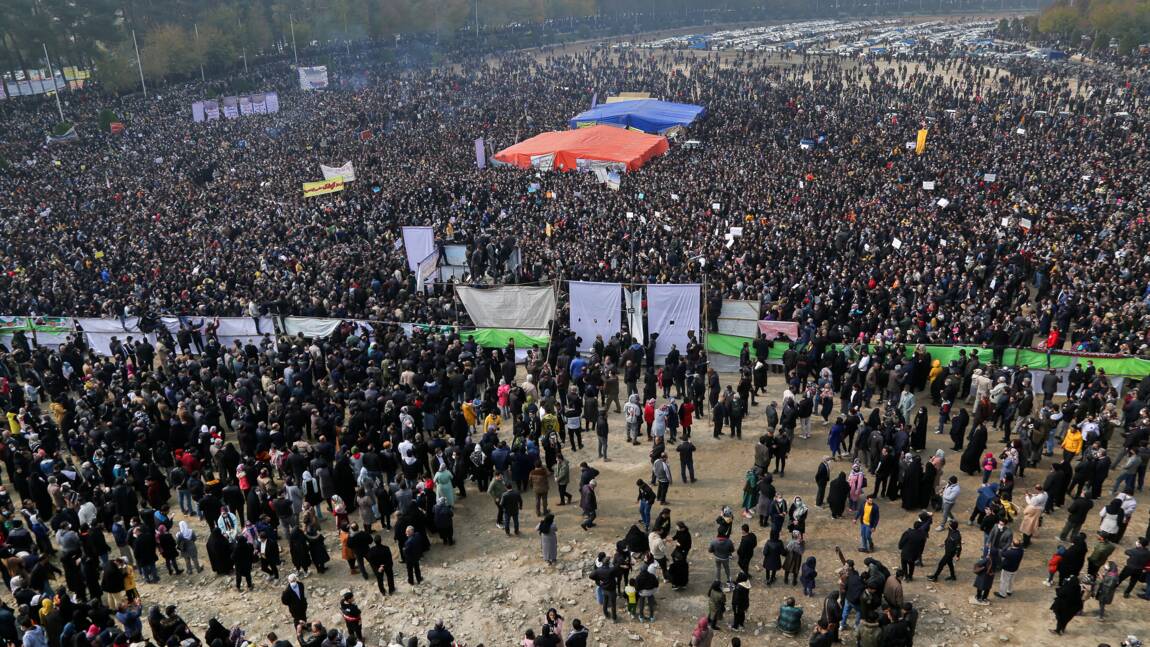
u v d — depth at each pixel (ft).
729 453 77.10
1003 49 398.21
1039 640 51.67
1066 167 161.89
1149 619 53.11
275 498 65.00
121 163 206.59
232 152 212.64
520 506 65.51
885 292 98.48
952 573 57.41
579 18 571.69
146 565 62.08
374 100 276.21
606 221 140.67
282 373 86.38
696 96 272.51
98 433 73.41
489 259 119.34
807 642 52.75
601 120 209.46
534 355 89.81
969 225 129.49
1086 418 73.77
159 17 367.25
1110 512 58.59
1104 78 285.84
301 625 48.34
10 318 107.24
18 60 342.44
